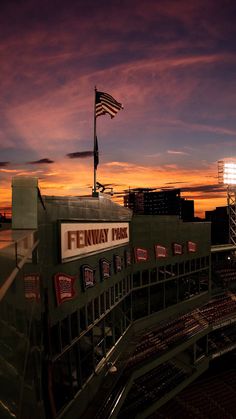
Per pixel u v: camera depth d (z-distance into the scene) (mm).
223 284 47406
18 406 5965
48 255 14758
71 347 16766
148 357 28375
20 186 12703
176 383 32656
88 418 16875
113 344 23000
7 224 16703
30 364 8914
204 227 38656
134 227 28312
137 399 29641
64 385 15820
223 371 47562
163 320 31531
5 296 5375
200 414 38281
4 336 5141
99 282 20562
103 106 25141
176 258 33625
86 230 18734
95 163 24844
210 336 42875
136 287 28547
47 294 14195
